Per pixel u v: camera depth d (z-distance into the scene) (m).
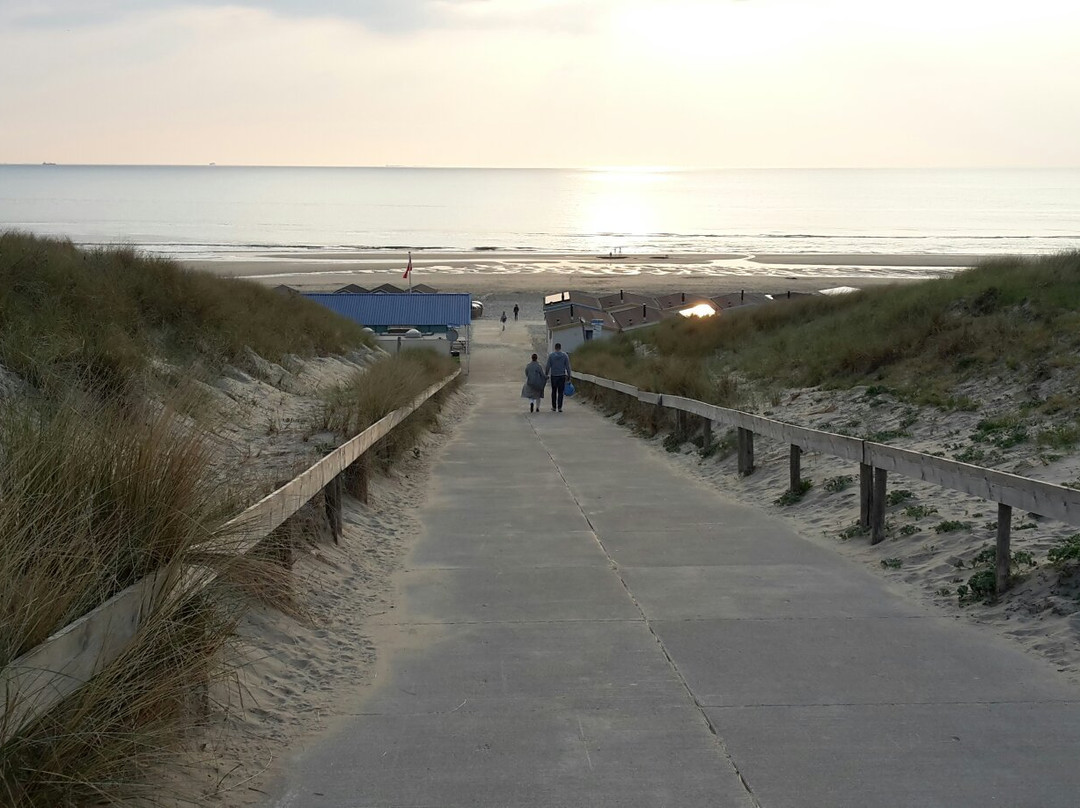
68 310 12.85
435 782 4.35
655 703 5.27
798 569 8.22
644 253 163.25
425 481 13.38
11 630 3.59
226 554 5.23
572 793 4.23
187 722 4.55
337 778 4.39
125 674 4.03
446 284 109.38
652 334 40.88
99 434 5.07
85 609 4.09
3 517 4.00
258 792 4.24
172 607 4.44
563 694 5.42
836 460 12.27
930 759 4.52
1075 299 17.61
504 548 9.18
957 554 8.00
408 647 6.29
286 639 6.11
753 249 168.88
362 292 68.81
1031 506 6.55
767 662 5.90
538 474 14.00
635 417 21.38
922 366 17.17
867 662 5.87
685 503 11.51
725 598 7.34
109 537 4.49
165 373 12.84
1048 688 5.38
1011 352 15.70
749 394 19.48
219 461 10.00
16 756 3.41
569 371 25.88
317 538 8.42
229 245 170.00
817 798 4.16
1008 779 4.31
